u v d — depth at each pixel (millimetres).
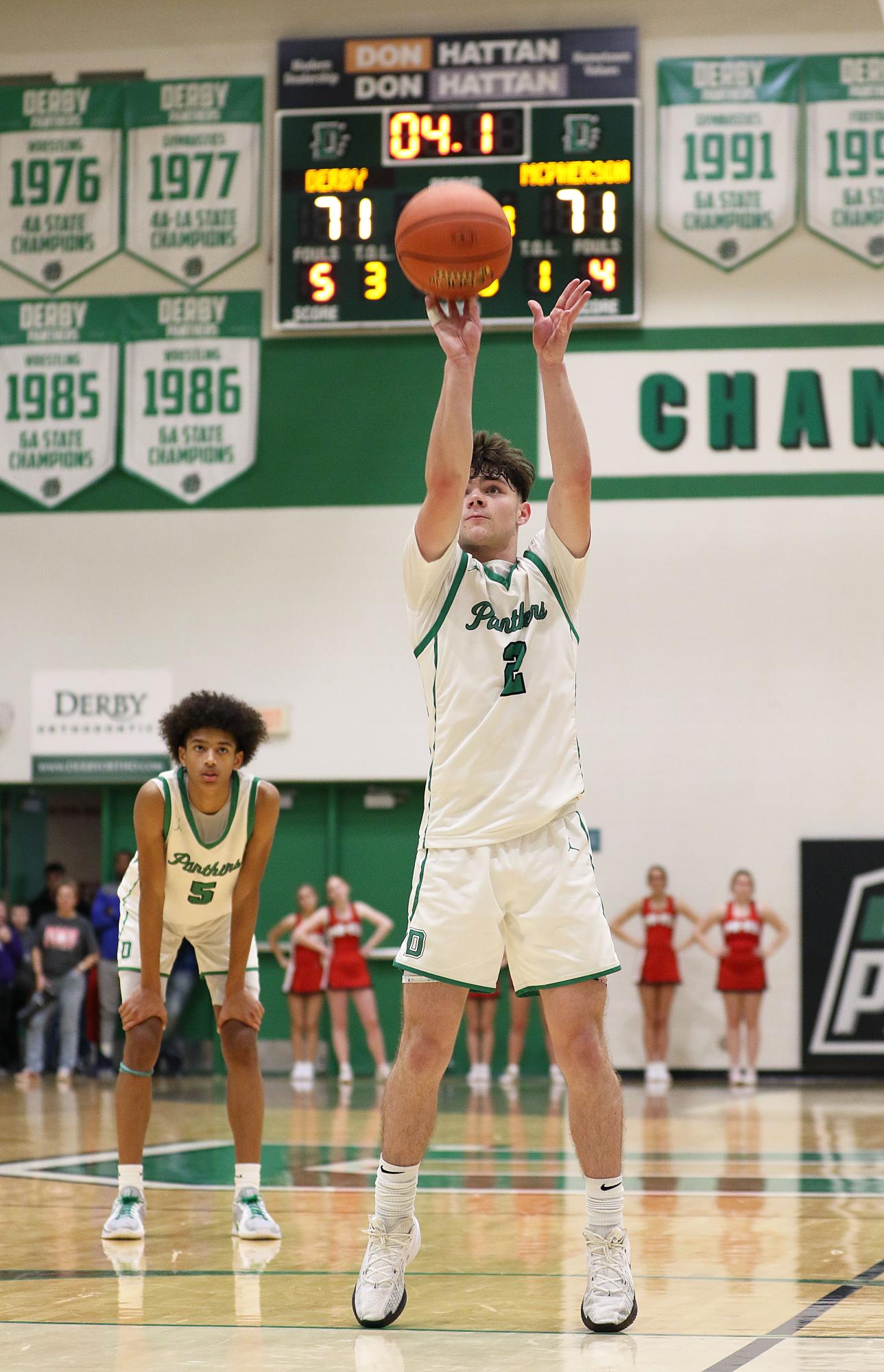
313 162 18984
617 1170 3918
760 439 18500
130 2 20125
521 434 18875
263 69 19719
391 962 18906
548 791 3957
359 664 18969
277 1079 17656
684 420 18609
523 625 4074
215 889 5590
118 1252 5168
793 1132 10547
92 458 19594
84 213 19906
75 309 19812
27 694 19438
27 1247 5293
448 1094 14844
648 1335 3717
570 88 18594
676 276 18766
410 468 19141
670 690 18344
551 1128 10867
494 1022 18500
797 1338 3668
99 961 18031
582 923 3906
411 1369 3309
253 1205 5535
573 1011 3928
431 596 4098
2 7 20422
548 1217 6141
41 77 20406
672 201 18828
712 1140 9867
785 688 18188
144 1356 3471
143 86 19875
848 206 18625
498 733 3973
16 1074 18047
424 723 18766
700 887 18078
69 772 19250
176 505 19453
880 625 18125
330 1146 9422
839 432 18422
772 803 18078
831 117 18734
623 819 18250
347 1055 17312
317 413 19328
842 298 18547
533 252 18594
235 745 5363
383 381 19266
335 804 19047
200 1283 4527
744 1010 17531
